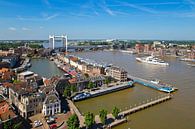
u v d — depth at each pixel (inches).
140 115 6737.2
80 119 6063.0
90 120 5393.7
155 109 7317.9
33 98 6245.1
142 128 5738.2
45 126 5477.4
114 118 6250.0
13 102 7155.5
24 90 7042.3
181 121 6235.2
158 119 6392.7
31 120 5890.8
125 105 7588.6
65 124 5659.5
